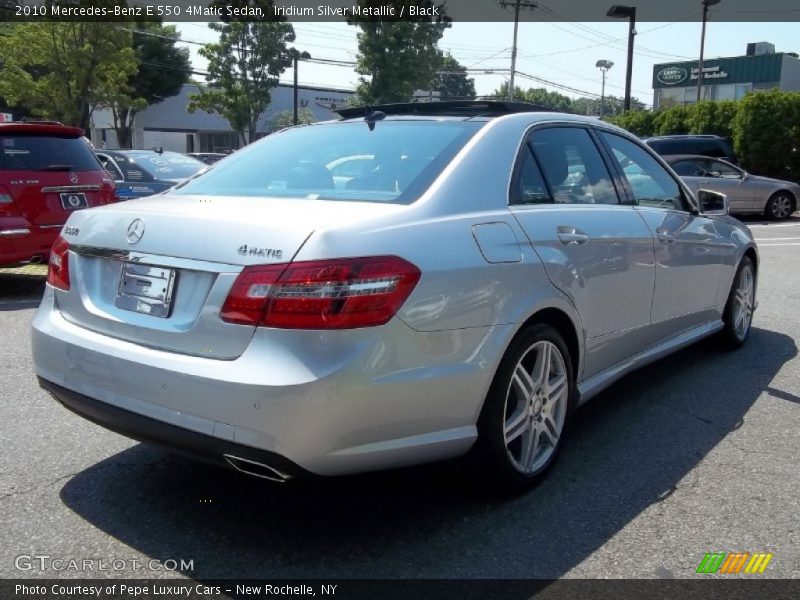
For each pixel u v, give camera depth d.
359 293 2.63
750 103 22.03
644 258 4.23
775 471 3.71
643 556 2.93
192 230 2.86
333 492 3.45
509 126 3.66
